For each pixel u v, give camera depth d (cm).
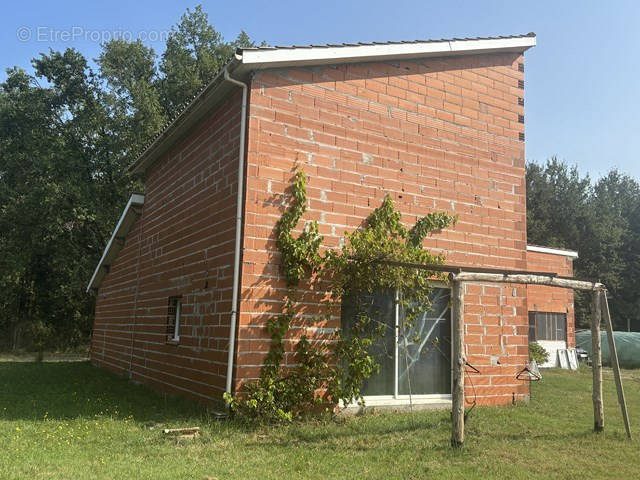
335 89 928
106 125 2998
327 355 859
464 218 1037
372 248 852
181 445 663
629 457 677
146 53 3219
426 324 995
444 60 1059
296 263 838
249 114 848
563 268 2141
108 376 1421
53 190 2692
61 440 671
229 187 884
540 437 765
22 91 3169
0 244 2878
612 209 4500
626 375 1830
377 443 696
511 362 1058
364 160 940
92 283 1830
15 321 3103
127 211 1410
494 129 1102
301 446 675
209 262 930
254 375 800
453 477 573
